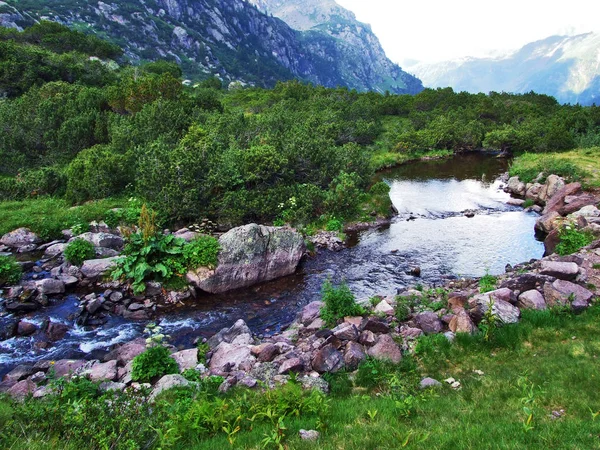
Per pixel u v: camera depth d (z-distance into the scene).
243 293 20.16
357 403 9.70
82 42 94.50
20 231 23.58
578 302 13.70
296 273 22.53
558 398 9.16
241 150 32.12
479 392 9.90
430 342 12.69
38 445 7.18
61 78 64.81
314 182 33.44
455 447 7.11
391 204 34.97
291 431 8.22
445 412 8.88
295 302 19.11
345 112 86.12
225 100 96.00
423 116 91.94
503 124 86.06
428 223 32.22
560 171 39.09
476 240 27.72
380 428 8.07
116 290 19.17
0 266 19.03
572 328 12.55
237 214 26.88
